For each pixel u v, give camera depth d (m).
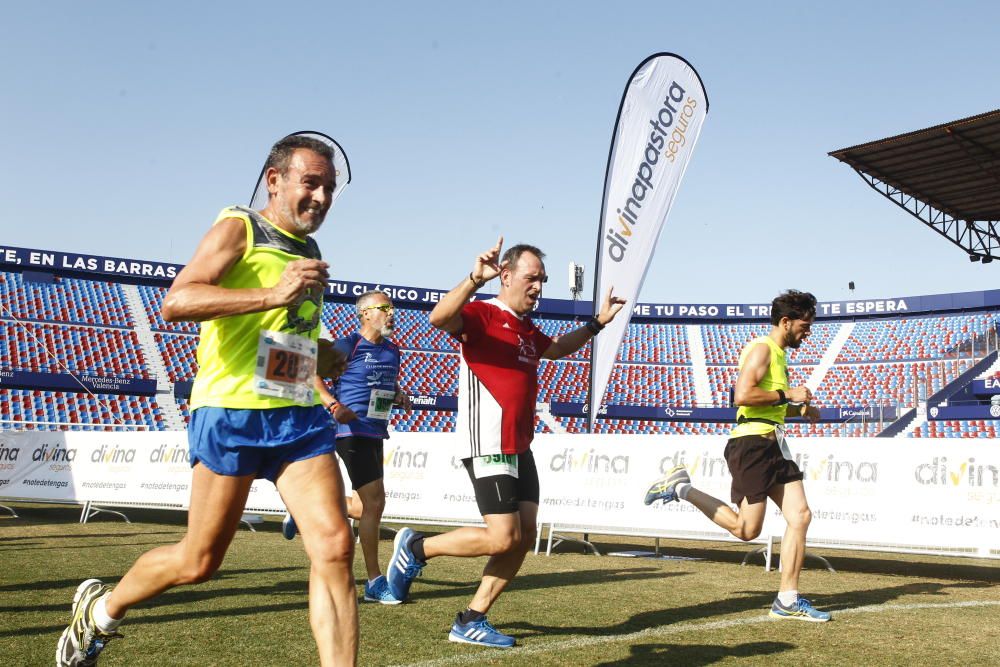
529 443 3.96
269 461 2.57
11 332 29.42
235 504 2.51
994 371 29.11
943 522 7.43
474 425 3.82
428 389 32.78
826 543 7.79
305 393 2.59
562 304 36.09
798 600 4.77
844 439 7.94
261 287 2.46
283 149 2.62
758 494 4.97
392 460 9.85
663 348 36.41
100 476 10.91
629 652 3.78
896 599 5.73
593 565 7.48
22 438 11.44
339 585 2.44
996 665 3.67
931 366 31.94
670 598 5.49
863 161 23.34
